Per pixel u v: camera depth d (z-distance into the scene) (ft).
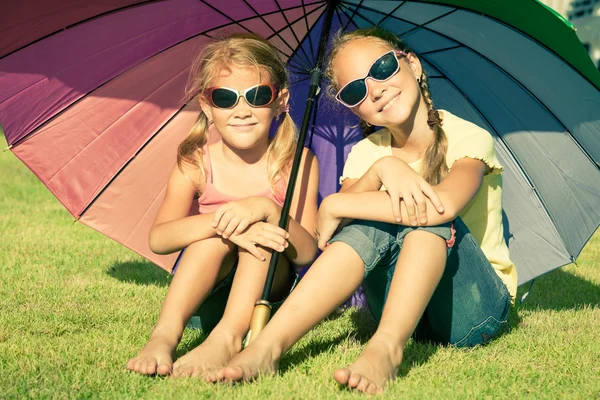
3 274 14.03
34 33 10.67
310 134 12.50
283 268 10.10
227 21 11.55
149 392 7.85
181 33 11.35
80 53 11.08
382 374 8.02
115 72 11.32
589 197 11.35
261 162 10.82
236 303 9.10
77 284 13.48
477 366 9.18
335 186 12.56
